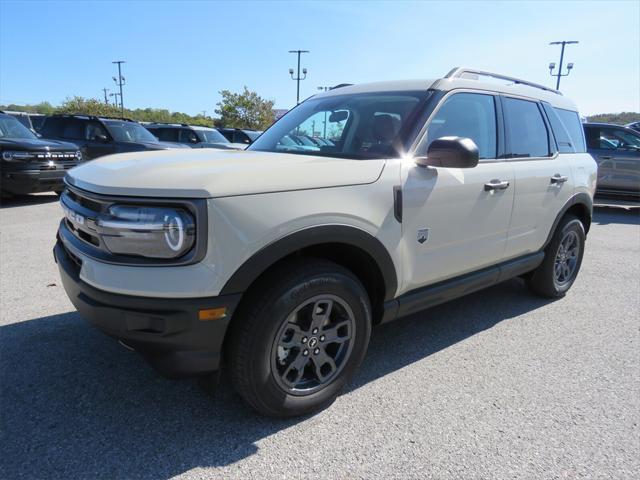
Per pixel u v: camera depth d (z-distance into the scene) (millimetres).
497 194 3383
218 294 2117
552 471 2219
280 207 2225
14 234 6426
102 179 2240
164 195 2043
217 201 2062
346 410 2658
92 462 2172
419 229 2865
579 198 4402
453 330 3807
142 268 2066
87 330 3494
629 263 6109
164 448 2285
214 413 2572
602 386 2984
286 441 2371
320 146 3189
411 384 2955
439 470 2205
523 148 3801
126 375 2908
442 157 2656
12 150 8664
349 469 2193
